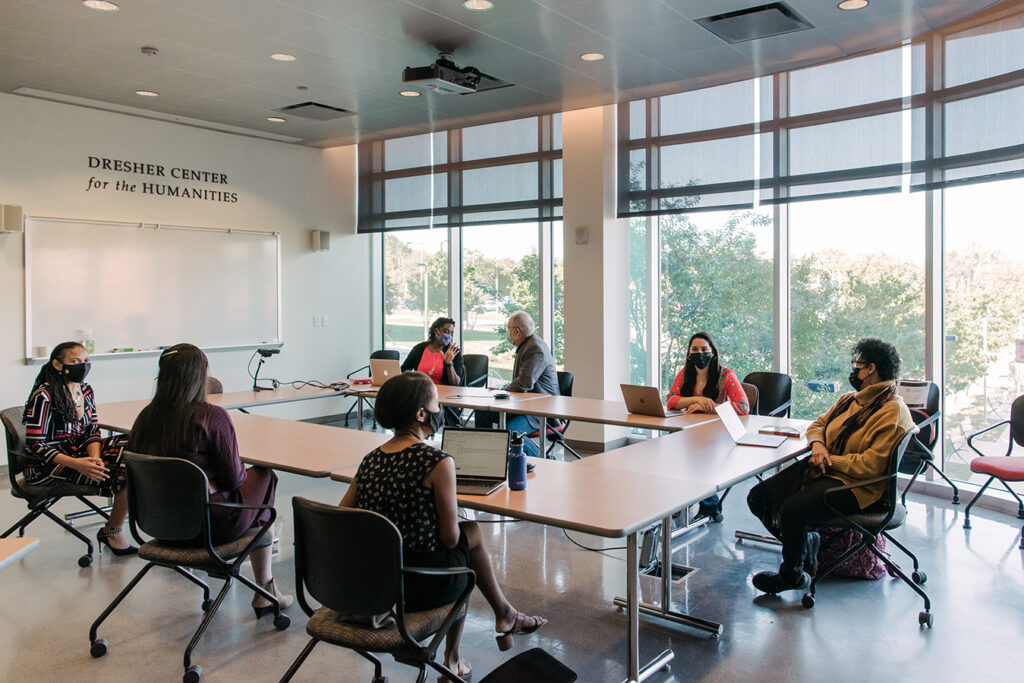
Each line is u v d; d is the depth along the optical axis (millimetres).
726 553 4109
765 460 3305
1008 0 4184
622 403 5059
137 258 6648
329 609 2283
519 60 5117
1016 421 4371
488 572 2666
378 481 2328
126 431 4109
